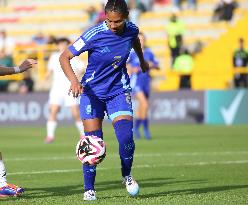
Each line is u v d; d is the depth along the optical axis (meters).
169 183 30.59
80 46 24.48
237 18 97.25
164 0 102.06
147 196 26.14
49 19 107.44
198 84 90.25
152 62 59.00
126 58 25.08
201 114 80.81
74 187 29.28
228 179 32.03
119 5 23.92
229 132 68.00
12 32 106.69
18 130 75.44
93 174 24.86
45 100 83.06
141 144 54.88
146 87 60.53
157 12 101.81
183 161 41.19
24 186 29.64
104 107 25.41
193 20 99.56
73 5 108.06
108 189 28.61
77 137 64.44
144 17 101.75
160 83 92.81
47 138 58.34
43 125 83.12
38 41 98.06
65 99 58.78
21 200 24.80
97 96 25.05
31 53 93.50
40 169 37.22
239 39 84.81
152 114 82.62
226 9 96.62
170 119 81.75
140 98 60.31
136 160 41.97
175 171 35.69
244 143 55.31
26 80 87.75
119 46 24.72
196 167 37.72
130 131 24.98
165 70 94.25
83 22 105.38
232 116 80.50
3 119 84.62
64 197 25.78
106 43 24.56
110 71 24.97
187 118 81.19
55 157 44.81
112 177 33.16
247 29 94.19
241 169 36.59
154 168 37.28
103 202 24.23
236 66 83.19
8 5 111.81
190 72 85.12
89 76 25.12
